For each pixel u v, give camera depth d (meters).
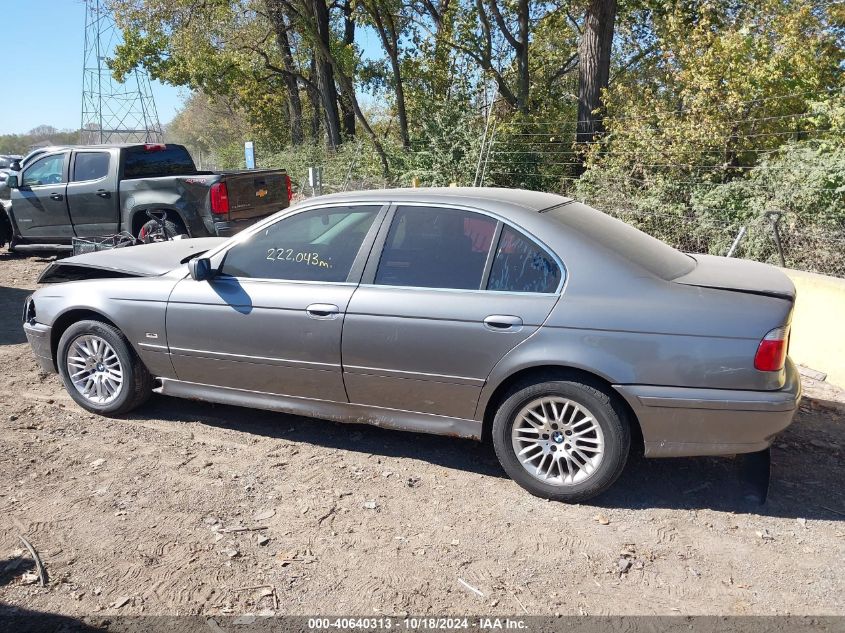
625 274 3.67
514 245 3.86
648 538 3.51
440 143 13.42
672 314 3.52
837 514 3.74
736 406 3.44
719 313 3.49
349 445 4.55
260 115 33.03
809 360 5.80
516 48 17.03
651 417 3.57
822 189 7.22
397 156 15.25
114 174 9.58
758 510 3.78
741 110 9.41
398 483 4.06
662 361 3.51
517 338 3.71
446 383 3.92
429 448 4.52
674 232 8.97
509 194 4.21
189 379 4.66
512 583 3.16
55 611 2.99
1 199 10.62
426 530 3.58
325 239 4.32
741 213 8.19
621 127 10.36
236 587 3.14
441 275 3.97
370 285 4.10
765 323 3.44
